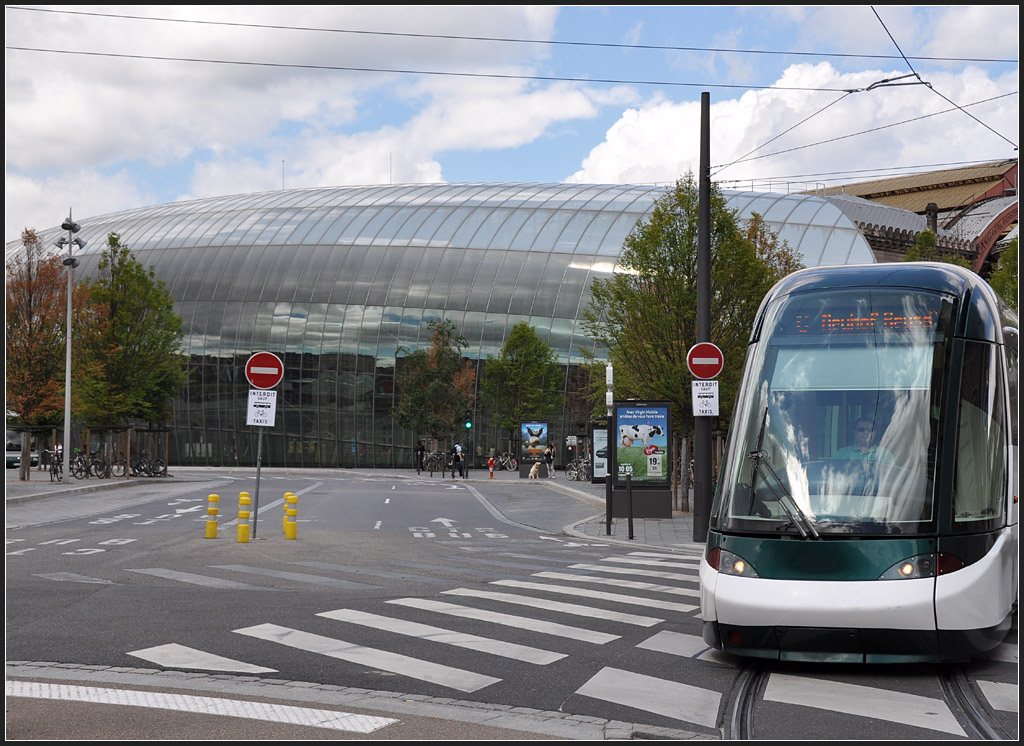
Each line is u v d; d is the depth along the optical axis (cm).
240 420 6881
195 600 1071
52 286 4116
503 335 6341
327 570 1352
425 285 6569
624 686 702
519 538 1941
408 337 6544
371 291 6681
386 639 861
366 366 6612
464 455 5422
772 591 742
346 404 6656
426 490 3891
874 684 710
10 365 3975
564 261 6359
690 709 643
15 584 1188
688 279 2417
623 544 1820
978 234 7556
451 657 791
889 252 6303
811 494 772
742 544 773
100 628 904
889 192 9706
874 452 780
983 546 751
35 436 5841
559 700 661
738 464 815
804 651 736
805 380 827
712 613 769
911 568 729
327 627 914
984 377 823
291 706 630
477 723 595
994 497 789
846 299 855
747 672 750
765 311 891
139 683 693
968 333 826
